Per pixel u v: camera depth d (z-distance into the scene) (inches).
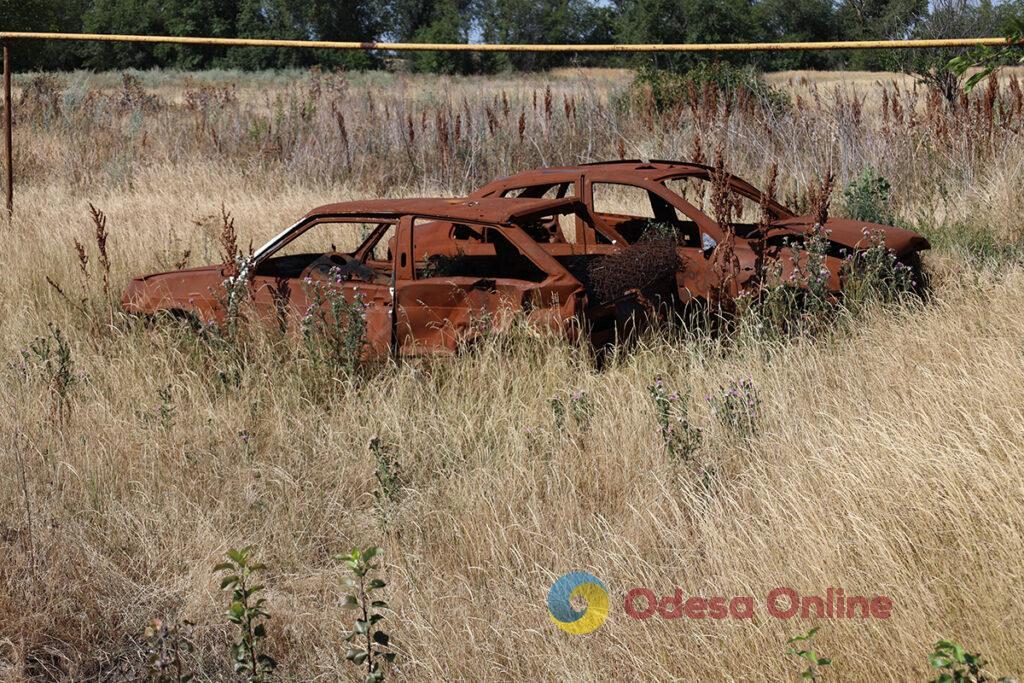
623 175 410.3
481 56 4141.2
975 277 382.6
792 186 634.2
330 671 198.1
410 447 288.0
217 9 4761.3
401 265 345.7
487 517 240.4
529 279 390.0
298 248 558.6
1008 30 281.3
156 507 258.5
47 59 3961.6
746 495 235.5
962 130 605.9
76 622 212.4
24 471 268.7
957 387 263.1
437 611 208.5
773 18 4830.2
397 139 854.5
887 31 769.6
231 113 1035.9
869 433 244.5
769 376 304.2
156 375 344.8
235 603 176.4
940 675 145.3
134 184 808.3
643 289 347.9
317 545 247.6
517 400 303.6
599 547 223.6
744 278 360.5
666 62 1978.3
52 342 378.0
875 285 361.4
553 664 184.2
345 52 4402.1
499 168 815.7
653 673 174.2
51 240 522.9
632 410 289.4
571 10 5319.9
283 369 331.9
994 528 189.2
